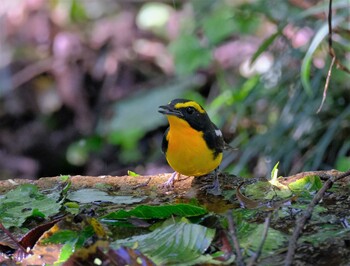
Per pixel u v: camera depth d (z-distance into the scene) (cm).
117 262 525
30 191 712
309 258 545
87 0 1712
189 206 616
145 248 570
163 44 1623
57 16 1703
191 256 555
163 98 1455
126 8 1706
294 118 1198
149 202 712
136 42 1634
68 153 1557
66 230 589
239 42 1462
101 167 1513
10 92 1639
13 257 587
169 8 1641
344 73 1184
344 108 1200
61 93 1614
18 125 1625
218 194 721
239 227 598
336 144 1179
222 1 1423
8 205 686
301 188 695
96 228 591
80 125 1584
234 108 1256
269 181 721
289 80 1243
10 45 1698
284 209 641
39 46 1695
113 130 1450
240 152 1216
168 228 589
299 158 1182
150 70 1595
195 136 743
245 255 552
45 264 566
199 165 753
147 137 1499
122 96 1567
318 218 622
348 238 574
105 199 712
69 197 716
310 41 1206
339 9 1188
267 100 1277
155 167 1443
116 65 1611
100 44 1655
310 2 1294
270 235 577
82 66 1633
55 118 1608
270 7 1316
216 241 582
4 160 1579
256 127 1272
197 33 1522
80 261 527
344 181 708
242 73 1412
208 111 1283
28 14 1722
